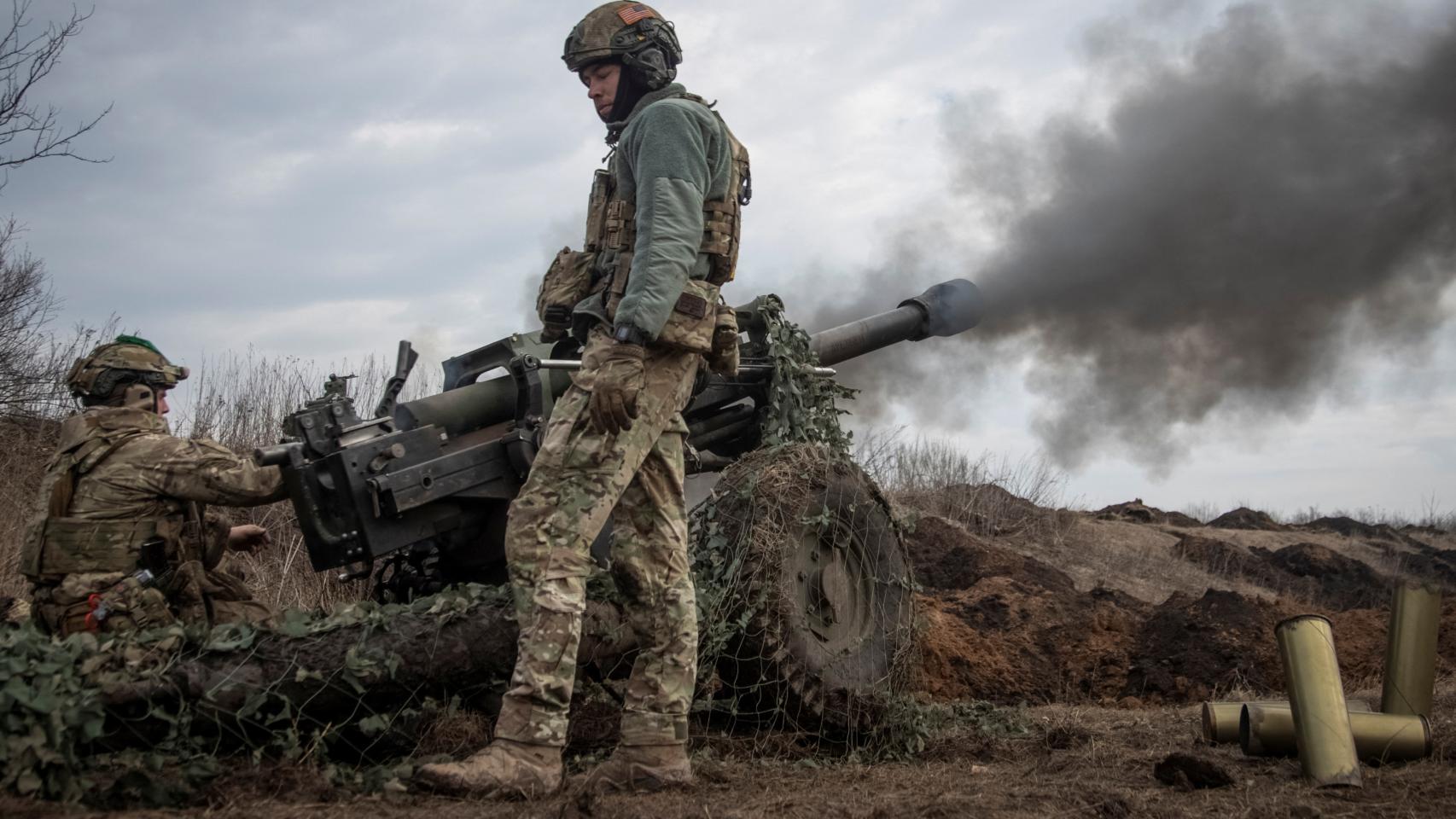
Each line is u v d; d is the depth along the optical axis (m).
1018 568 8.64
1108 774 3.80
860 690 4.34
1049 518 11.74
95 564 3.91
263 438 7.80
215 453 4.06
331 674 3.42
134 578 3.93
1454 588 10.42
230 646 3.35
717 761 3.92
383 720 3.46
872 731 4.34
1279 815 3.11
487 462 4.12
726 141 3.51
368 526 3.86
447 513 4.08
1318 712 3.53
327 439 3.88
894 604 4.68
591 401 3.27
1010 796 3.35
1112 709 6.07
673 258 3.27
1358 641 6.77
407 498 3.90
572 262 3.60
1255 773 3.72
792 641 4.19
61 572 3.89
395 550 3.97
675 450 3.50
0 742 2.86
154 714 3.18
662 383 3.41
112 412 4.11
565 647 3.24
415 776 3.16
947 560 8.91
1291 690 3.61
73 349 8.62
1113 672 6.67
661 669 3.44
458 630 3.61
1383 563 11.82
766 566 4.18
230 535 4.55
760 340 5.25
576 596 3.28
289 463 3.83
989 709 5.09
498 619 3.68
